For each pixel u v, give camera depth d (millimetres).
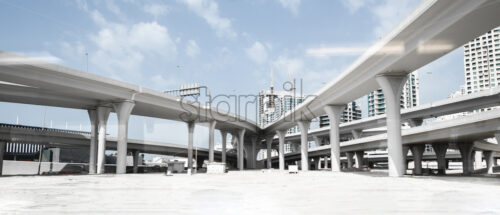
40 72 37406
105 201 13117
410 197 14281
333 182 27172
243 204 12125
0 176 37531
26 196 15469
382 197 14516
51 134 52938
